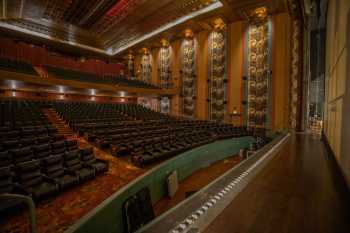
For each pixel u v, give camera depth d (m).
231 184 2.32
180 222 1.53
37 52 14.55
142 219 3.19
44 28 14.62
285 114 10.79
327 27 6.28
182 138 7.95
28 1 10.95
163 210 4.10
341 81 3.12
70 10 12.37
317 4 7.93
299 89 9.61
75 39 17.02
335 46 4.01
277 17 11.14
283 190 2.22
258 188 2.28
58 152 5.10
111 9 12.49
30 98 11.57
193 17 12.55
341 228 1.49
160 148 6.37
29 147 4.66
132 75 20.55
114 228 2.75
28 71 12.03
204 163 6.97
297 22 9.78
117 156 5.95
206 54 14.39
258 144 9.32
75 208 3.08
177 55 16.41
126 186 3.24
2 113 7.86
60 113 9.82
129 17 13.32
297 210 1.76
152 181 4.17
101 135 7.31
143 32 16.00
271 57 11.34
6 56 12.72
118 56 21.09
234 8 11.16
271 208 1.80
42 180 3.56
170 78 17.05
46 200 3.27
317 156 3.99
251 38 12.14
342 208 1.79
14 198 1.35
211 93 14.15
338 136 3.34
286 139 6.58
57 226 2.62
